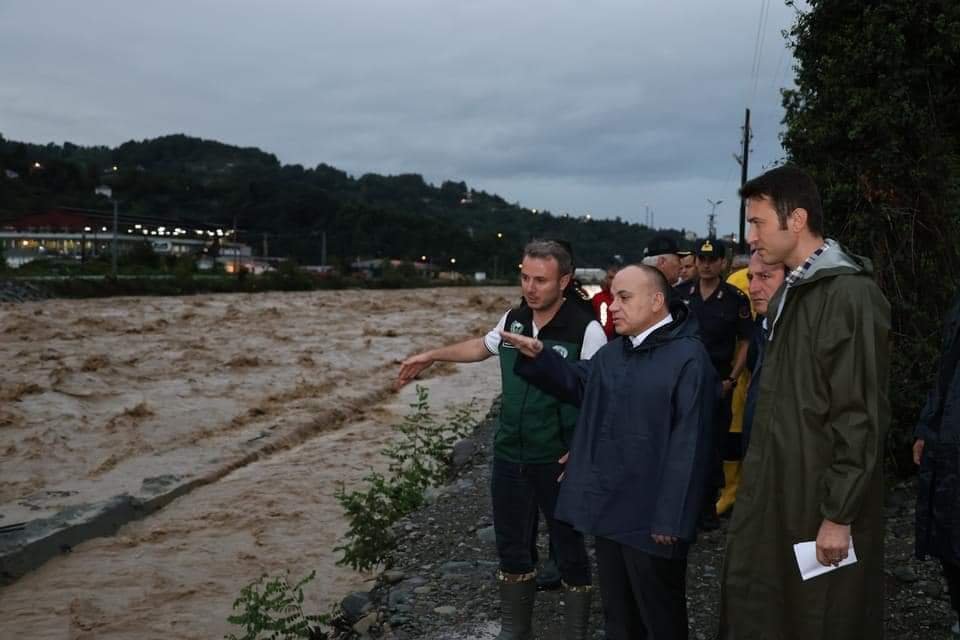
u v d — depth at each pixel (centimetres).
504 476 373
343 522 832
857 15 539
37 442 1146
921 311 530
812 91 561
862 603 255
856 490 241
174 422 1292
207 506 889
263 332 2661
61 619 613
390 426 1316
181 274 5162
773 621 263
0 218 12119
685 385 296
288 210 16962
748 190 277
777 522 261
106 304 3619
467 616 445
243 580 686
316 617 491
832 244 269
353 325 3061
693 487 288
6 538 741
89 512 820
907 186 525
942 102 532
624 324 309
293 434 1233
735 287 532
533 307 362
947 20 512
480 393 1611
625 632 319
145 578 689
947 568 325
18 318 2712
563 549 365
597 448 312
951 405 307
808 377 257
